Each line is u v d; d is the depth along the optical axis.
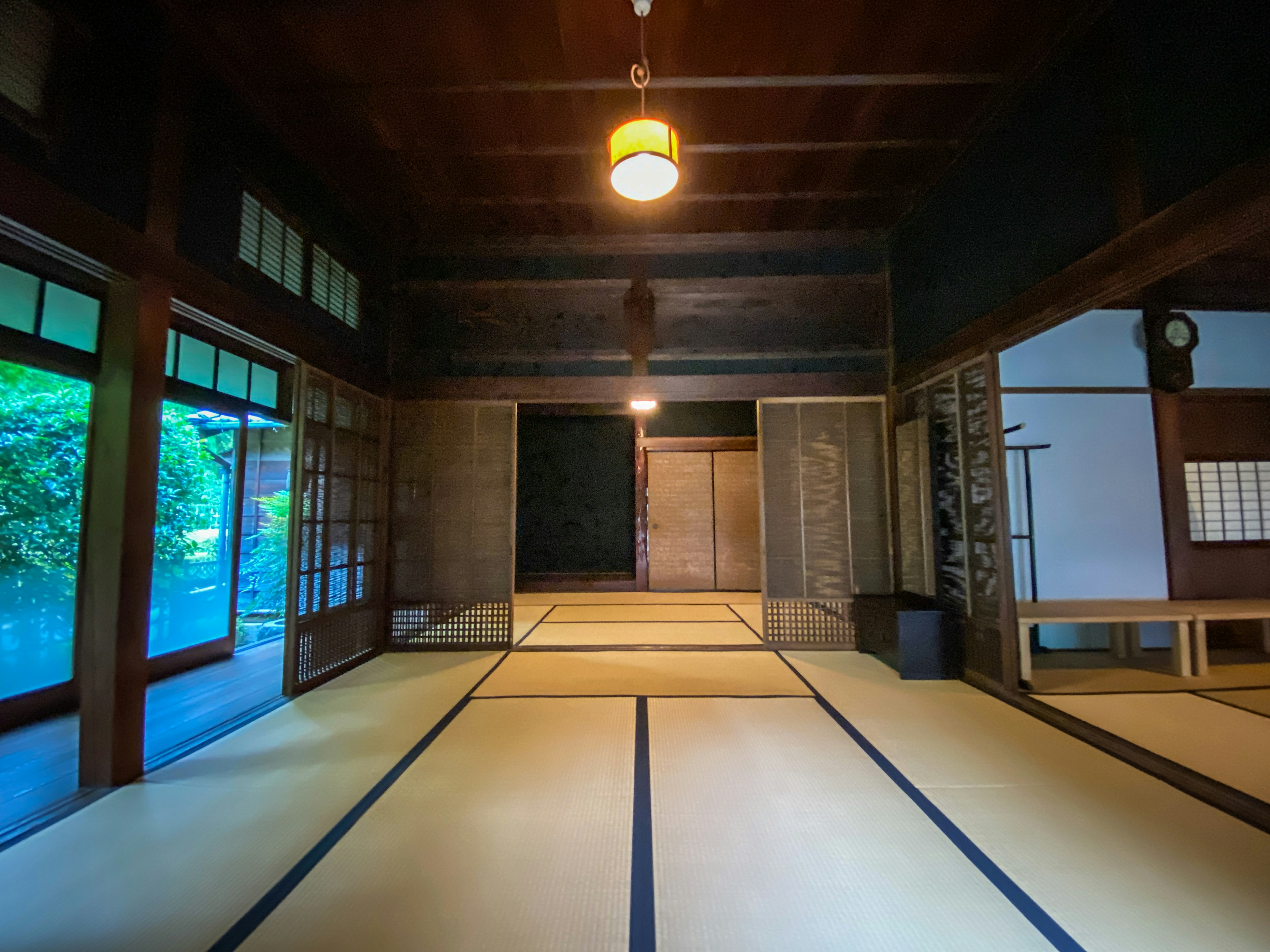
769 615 4.26
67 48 1.87
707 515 7.73
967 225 3.34
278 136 3.04
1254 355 4.49
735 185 3.74
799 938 1.32
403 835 1.75
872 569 4.28
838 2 2.35
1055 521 4.34
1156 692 3.13
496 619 4.24
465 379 4.36
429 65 2.68
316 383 3.38
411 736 2.54
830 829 1.78
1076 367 4.43
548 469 7.83
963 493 3.41
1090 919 1.38
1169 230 1.95
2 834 1.75
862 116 3.07
